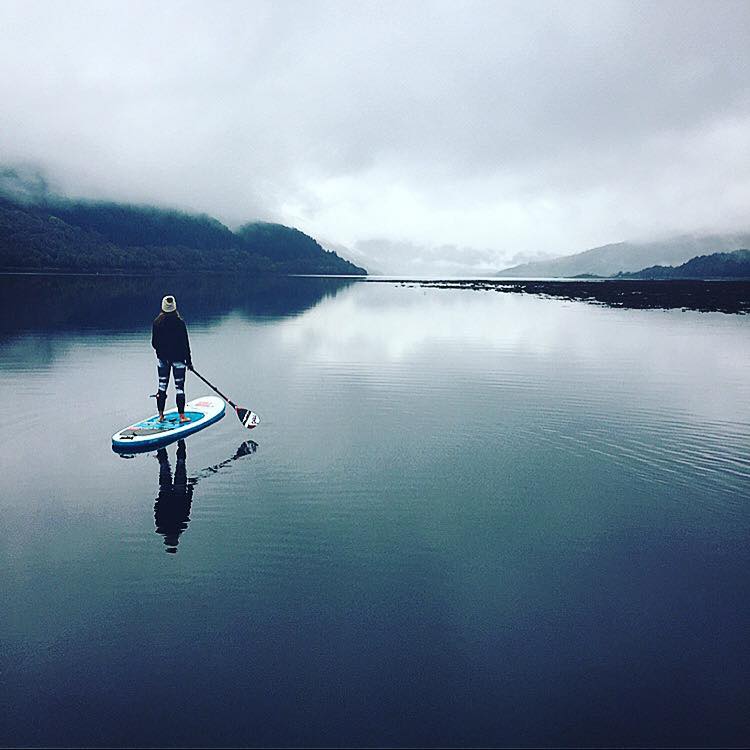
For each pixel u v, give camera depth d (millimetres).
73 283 76562
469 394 14531
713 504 7898
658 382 16234
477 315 41156
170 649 4746
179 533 6793
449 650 4785
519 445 10430
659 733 3943
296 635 4945
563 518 7391
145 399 13461
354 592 5617
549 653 4762
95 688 4301
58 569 5957
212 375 16812
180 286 82312
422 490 8242
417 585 5762
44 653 4680
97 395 13805
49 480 8445
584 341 25844
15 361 18156
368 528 7000
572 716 4078
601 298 68750
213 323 32906
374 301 59344
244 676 4441
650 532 7035
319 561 6203
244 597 5496
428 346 23672
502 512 7543
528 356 21047
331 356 20609
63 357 18969
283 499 7828
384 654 4723
